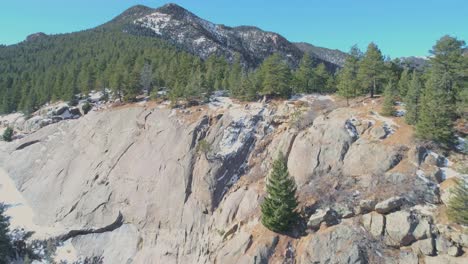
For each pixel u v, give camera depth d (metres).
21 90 89.81
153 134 57.34
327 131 44.72
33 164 64.25
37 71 110.00
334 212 35.94
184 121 57.03
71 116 72.00
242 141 51.91
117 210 51.50
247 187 46.12
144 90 74.06
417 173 36.66
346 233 33.84
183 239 45.50
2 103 89.56
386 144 40.91
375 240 32.94
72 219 52.34
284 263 34.50
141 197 51.06
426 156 38.19
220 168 49.19
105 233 50.53
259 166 48.62
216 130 54.09
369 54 56.53
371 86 56.84
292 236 36.25
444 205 33.47
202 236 44.59
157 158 53.75
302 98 59.94
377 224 33.56
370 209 34.91
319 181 40.75
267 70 60.69
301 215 37.53
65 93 77.25
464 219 30.52
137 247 47.78
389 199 34.16
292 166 44.50
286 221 36.19
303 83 65.69
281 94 60.38
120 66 78.25
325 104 55.56
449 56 49.59
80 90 82.25
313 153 43.66
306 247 34.34
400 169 37.62
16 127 76.69
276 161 37.53
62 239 50.56
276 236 36.38
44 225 52.94
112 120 62.84
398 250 32.25
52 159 62.97
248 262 35.22
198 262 42.12
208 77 69.06
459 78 49.88
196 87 61.75
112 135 60.50
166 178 50.94
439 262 30.09
